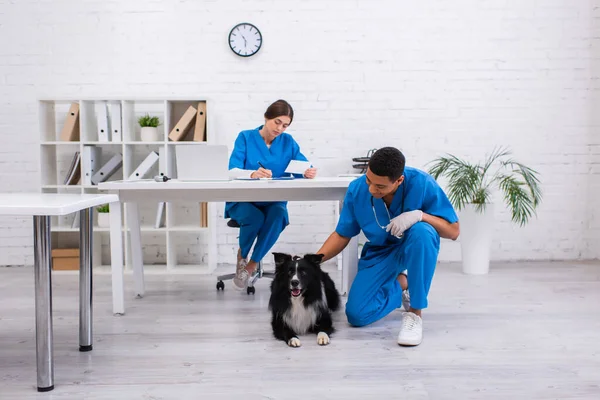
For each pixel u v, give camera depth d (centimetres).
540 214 423
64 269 395
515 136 420
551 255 426
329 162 421
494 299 300
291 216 422
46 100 385
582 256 426
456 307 282
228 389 176
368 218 240
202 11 412
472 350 214
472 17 413
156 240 425
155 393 174
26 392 176
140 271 314
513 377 185
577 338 229
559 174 421
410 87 417
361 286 242
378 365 197
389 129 419
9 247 420
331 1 412
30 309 285
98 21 412
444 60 415
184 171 275
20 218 419
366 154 420
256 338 233
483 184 421
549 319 259
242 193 269
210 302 301
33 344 227
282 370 193
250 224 310
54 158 405
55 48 413
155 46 414
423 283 226
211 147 272
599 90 416
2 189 418
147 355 211
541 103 418
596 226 424
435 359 204
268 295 318
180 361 204
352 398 169
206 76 416
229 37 411
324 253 249
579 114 418
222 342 227
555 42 414
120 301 272
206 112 387
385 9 413
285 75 416
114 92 416
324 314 236
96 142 387
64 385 181
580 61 415
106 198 208
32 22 412
